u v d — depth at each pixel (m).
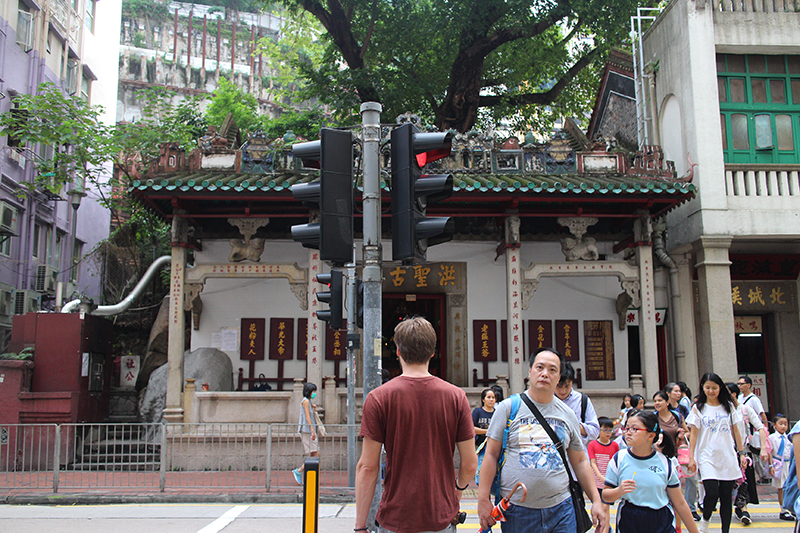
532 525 4.30
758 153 14.77
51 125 16.98
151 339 16.86
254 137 13.12
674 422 8.05
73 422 13.20
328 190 5.98
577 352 15.12
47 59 20.16
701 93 14.37
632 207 13.52
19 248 18.03
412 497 3.69
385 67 20.34
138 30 63.47
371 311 6.02
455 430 3.90
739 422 7.75
